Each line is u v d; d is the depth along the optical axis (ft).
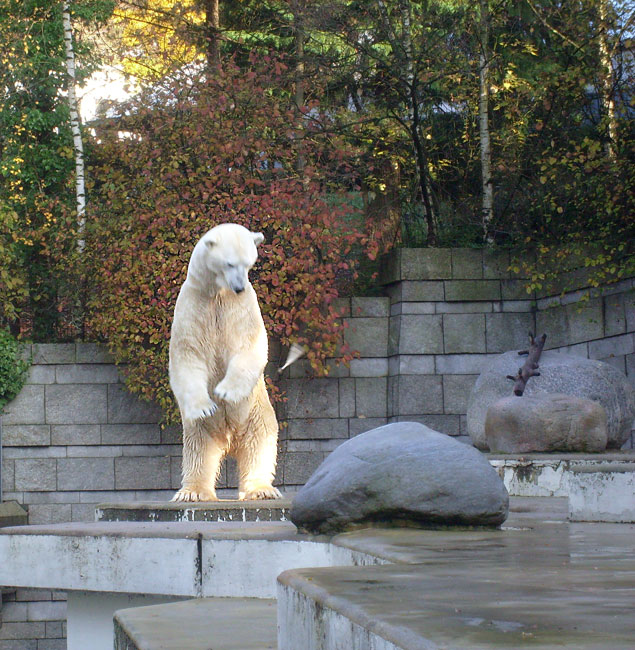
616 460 26.12
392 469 15.21
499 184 45.78
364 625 6.24
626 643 5.17
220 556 16.74
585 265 38.88
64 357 39.83
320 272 39.09
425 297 41.34
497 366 34.40
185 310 21.72
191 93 42.19
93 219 41.68
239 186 39.70
